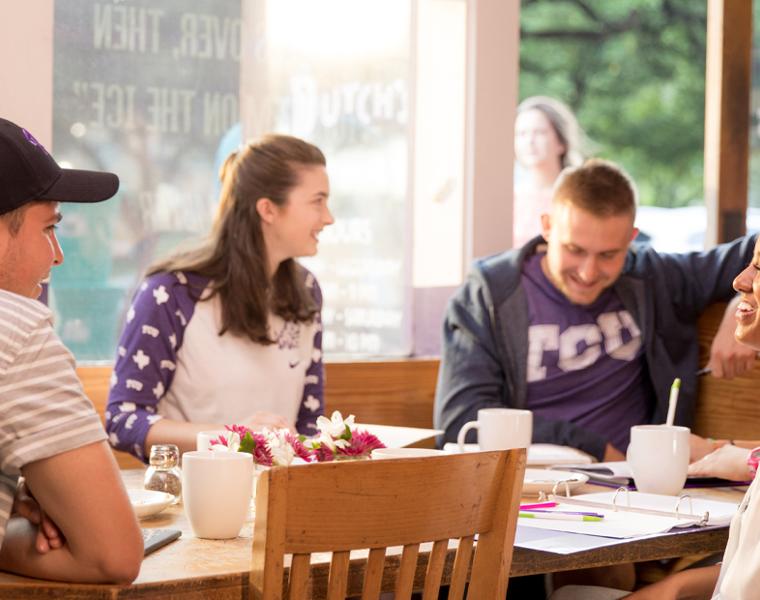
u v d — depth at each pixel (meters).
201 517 1.75
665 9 8.63
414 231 3.70
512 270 3.28
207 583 1.52
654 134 8.67
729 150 4.06
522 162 5.14
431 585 1.60
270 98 3.41
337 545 1.48
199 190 3.29
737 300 3.17
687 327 3.34
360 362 3.44
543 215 3.32
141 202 3.20
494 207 3.75
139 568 1.51
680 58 8.68
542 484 2.15
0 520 1.52
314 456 2.02
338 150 3.56
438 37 3.70
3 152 1.58
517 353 3.22
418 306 3.72
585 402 3.24
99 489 1.50
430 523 1.56
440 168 3.72
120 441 2.65
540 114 5.12
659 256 3.37
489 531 1.65
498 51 3.73
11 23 2.91
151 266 2.85
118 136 3.15
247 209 2.86
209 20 3.28
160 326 2.77
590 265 3.13
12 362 1.48
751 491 1.78
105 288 3.15
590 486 2.35
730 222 4.07
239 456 1.79
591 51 8.52
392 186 3.66
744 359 3.13
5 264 1.60
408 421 3.54
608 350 3.25
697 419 3.35
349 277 3.60
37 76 2.95
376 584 1.53
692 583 2.08
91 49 3.09
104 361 3.16
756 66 4.40
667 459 2.25
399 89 3.65
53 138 3.05
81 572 1.50
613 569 2.68
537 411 3.24
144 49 3.18
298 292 2.96
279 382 2.90
